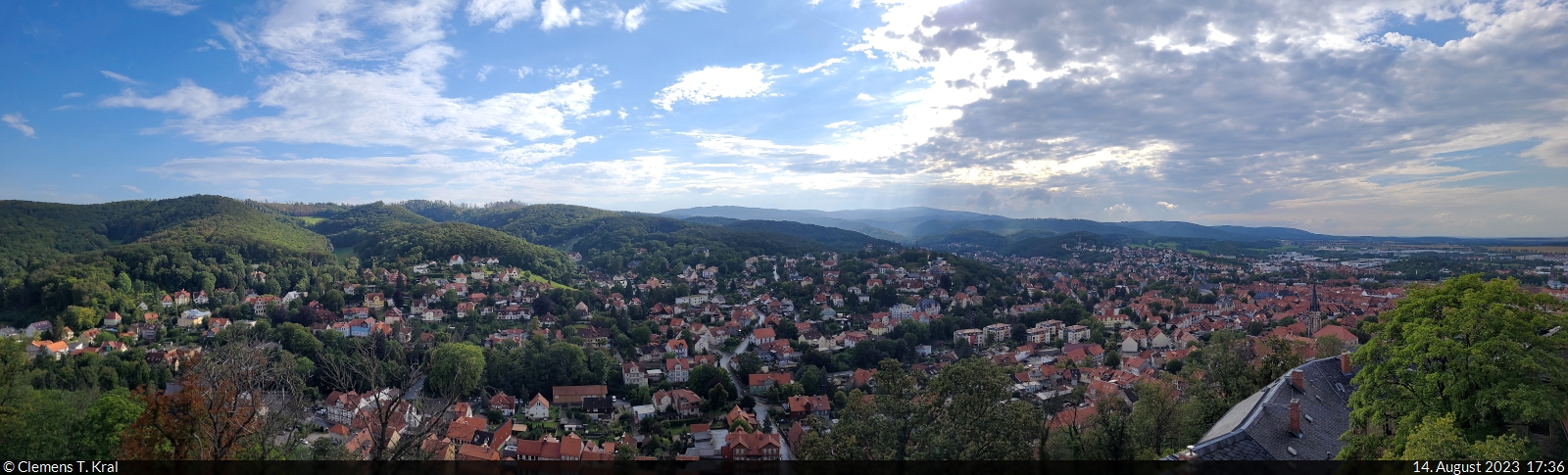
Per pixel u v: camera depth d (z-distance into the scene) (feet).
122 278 554.87
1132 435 180.55
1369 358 141.79
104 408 179.52
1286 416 134.21
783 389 399.03
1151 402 183.52
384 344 433.07
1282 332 478.18
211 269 634.84
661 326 588.09
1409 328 136.05
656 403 380.78
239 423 118.62
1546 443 121.70
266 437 124.57
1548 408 112.16
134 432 109.50
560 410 384.27
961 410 155.02
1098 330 547.90
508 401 380.37
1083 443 180.55
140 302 549.13
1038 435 159.94
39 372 348.79
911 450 157.89
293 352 424.46
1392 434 132.05
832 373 463.01
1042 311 627.46
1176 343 522.47
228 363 123.03
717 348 556.10
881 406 166.81
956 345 545.44
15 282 524.11
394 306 621.31
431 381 379.35
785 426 357.41
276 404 142.82
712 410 381.60
